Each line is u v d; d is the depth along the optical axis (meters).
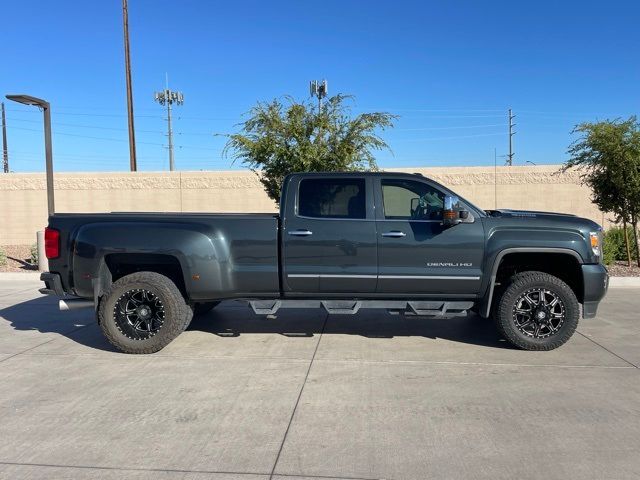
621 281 11.32
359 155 12.54
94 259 6.31
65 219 6.54
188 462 3.70
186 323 6.62
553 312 6.27
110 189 18.75
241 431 4.18
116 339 6.27
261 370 5.68
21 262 15.91
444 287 6.30
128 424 4.33
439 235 6.23
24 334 7.37
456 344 6.70
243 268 6.36
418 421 4.36
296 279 6.34
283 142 12.47
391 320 8.11
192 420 4.40
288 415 4.49
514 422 4.33
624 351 6.35
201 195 18.59
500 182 17.55
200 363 5.95
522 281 6.26
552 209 17.38
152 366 5.85
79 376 5.54
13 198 18.95
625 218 12.87
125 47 22.80
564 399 4.82
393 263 6.27
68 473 3.56
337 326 7.70
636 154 11.83
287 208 6.37
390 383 5.26
